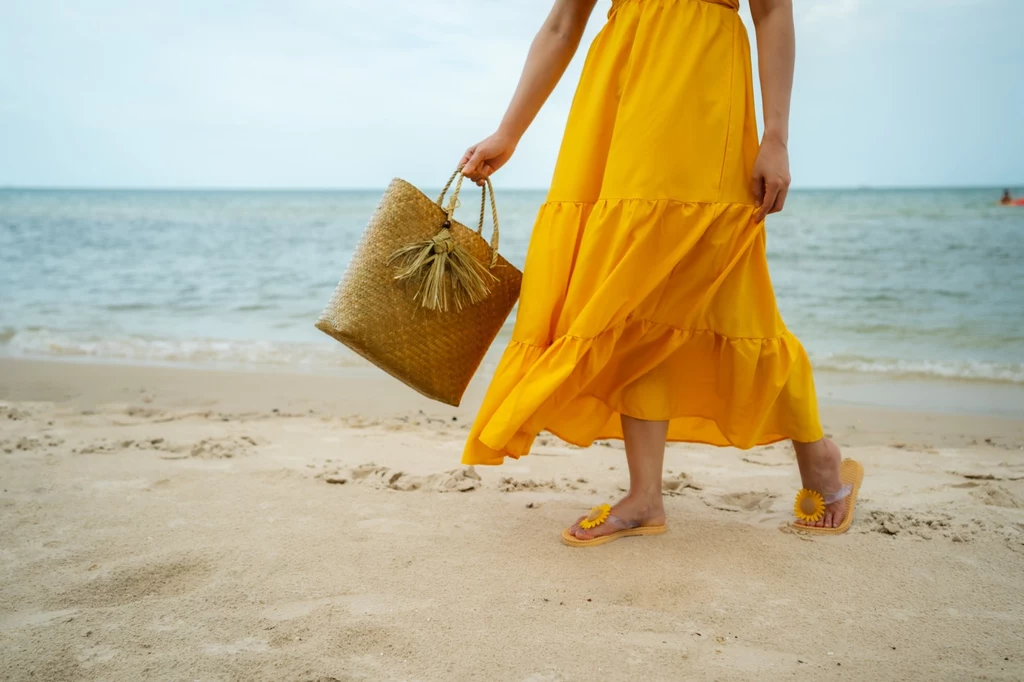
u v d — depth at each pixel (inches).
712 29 86.5
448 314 89.2
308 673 65.4
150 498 109.2
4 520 99.9
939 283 478.6
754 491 119.5
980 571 87.7
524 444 88.4
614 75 89.2
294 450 141.7
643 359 91.7
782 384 91.4
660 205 84.6
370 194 3440.0
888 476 129.7
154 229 1071.6
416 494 113.6
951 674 66.6
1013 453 152.3
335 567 86.3
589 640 71.9
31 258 706.2
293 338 318.7
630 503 95.7
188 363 264.8
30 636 71.0
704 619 76.4
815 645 71.7
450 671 66.2
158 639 70.9
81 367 248.1
